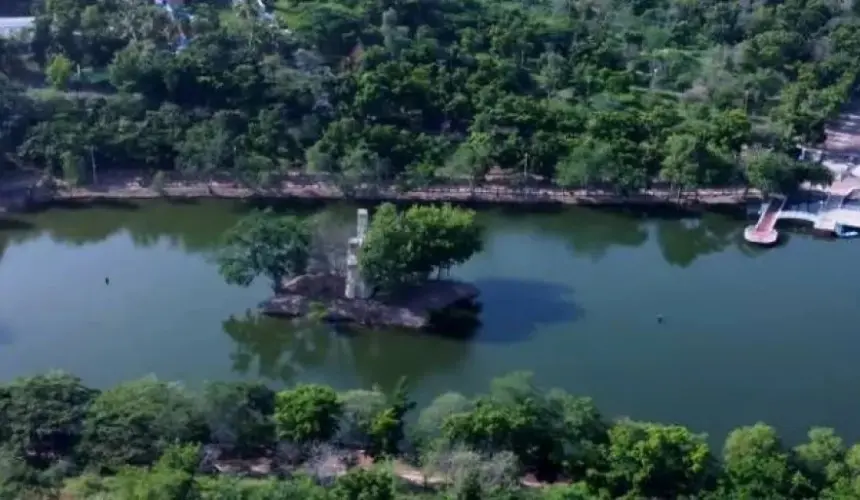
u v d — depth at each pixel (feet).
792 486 561.84
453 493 562.66
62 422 599.57
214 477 577.02
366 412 627.46
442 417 622.54
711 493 563.07
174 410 612.70
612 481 584.81
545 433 609.01
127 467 572.92
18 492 538.06
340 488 541.75
